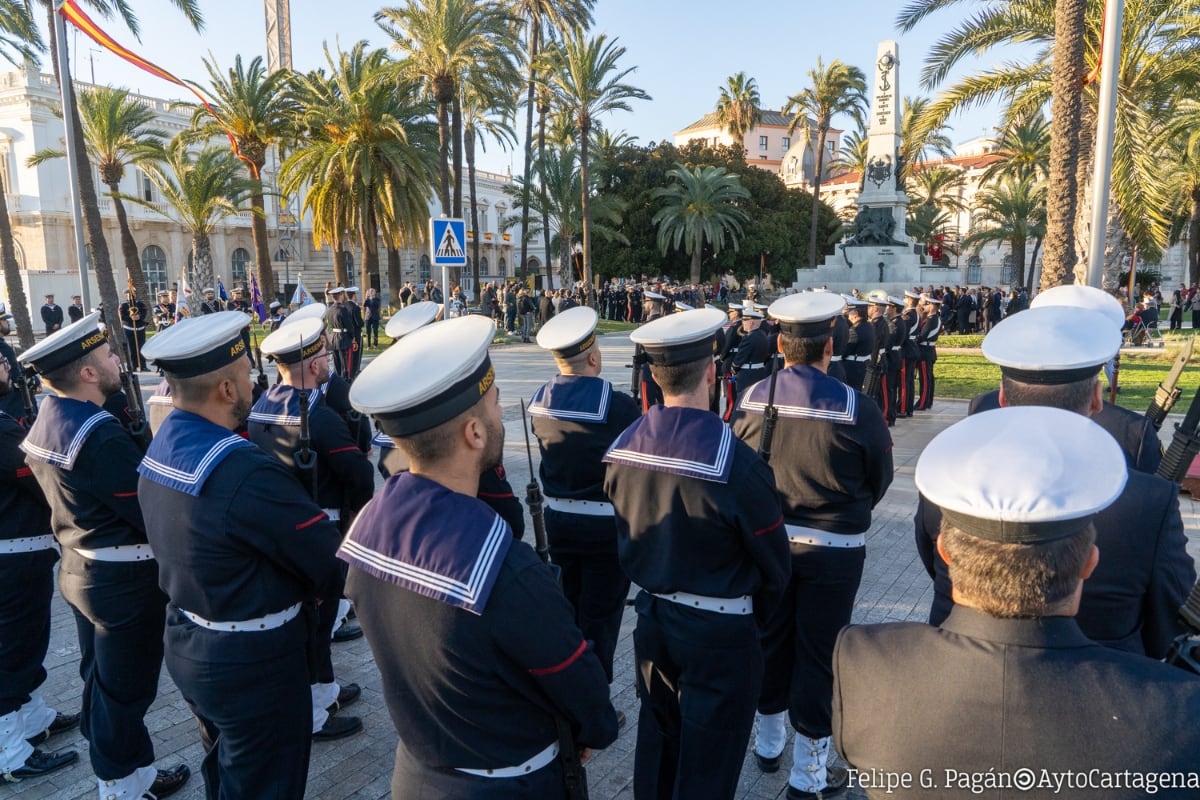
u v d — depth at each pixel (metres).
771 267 51.25
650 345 2.84
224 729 2.60
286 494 2.57
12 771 3.53
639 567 2.85
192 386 2.67
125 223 29.48
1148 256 16.05
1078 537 1.36
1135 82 16.17
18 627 3.49
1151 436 2.80
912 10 16.66
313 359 4.04
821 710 3.26
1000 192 41.22
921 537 2.63
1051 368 2.14
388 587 1.84
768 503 2.66
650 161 48.44
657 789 2.94
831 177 72.88
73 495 2.96
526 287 29.62
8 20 16.59
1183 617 1.90
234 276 49.31
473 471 1.97
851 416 3.18
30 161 30.22
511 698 1.86
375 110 25.36
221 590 2.50
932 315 12.11
